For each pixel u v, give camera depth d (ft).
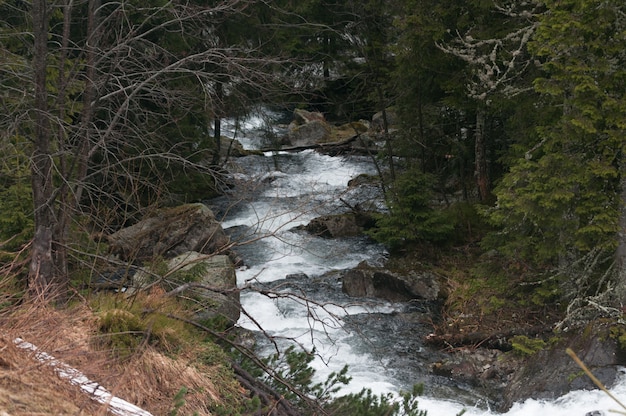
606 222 34.71
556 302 40.73
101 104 30.58
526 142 47.57
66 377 13.67
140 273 27.25
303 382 22.41
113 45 29.25
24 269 24.39
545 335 39.34
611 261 38.40
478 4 48.34
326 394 22.72
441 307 47.47
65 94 30.53
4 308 16.17
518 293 40.78
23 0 25.80
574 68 33.19
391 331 44.06
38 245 24.39
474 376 37.63
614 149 35.78
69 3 26.94
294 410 20.25
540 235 40.19
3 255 26.61
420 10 51.90
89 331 18.52
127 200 27.86
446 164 71.61
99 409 12.82
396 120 72.13
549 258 41.19
